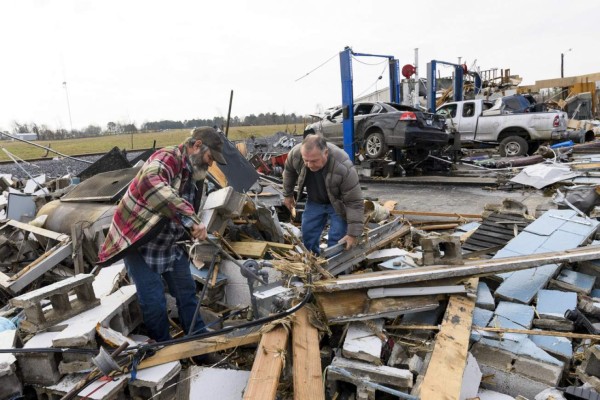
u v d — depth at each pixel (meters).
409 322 2.89
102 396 2.22
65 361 2.44
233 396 2.38
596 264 3.60
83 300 2.80
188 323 3.07
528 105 13.04
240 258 3.78
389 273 3.03
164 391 2.41
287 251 3.94
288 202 4.57
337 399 2.33
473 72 17.58
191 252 3.63
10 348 2.37
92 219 4.36
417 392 2.12
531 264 3.07
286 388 2.44
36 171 11.47
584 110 21.72
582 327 2.84
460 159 12.69
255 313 2.92
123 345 2.32
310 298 2.85
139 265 2.68
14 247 5.04
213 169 4.93
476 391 2.31
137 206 2.52
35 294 2.51
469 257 4.18
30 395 2.56
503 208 5.29
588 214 5.57
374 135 10.54
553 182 7.84
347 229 4.04
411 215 6.36
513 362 2.54
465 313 2.82
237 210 3.68
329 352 2.64
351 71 10.78
